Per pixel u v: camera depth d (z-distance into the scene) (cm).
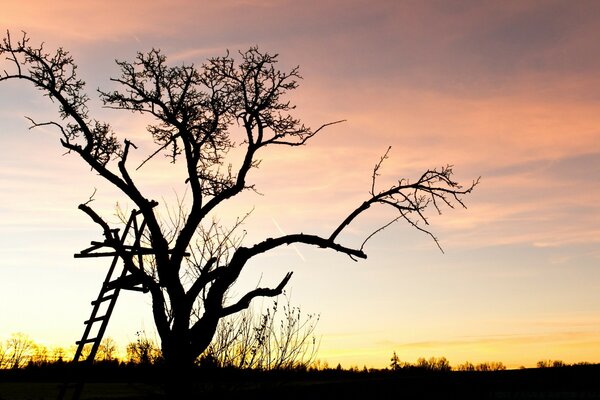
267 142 1808
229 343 1404
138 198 1617
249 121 1791
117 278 1217
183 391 1337
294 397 1277
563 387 1295
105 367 1354
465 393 1321
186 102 1855
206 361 1380
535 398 1278
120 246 1251
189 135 1773
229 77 1841
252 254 1577
